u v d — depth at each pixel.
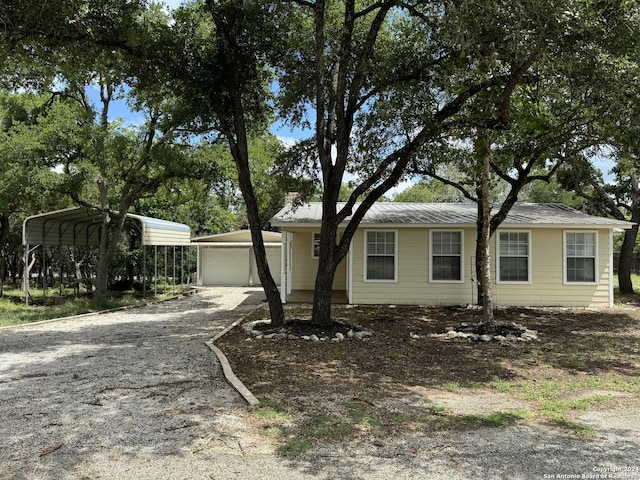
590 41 6.46
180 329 10.44
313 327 9.36
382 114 9.43
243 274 24.77
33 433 4.26
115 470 3.55
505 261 14.14
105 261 16.66
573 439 4.24
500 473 3.54
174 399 5.23
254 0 8.70
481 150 8.84
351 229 9.54
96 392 5.51
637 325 10.83
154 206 24.34
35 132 14.25
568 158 11.04
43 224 16.91
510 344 8.51
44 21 7.69
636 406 5.20
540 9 5.55
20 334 9.81
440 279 14.18
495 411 4.99
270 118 11.99
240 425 4.46
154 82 9.40
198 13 9.91
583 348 8.21
